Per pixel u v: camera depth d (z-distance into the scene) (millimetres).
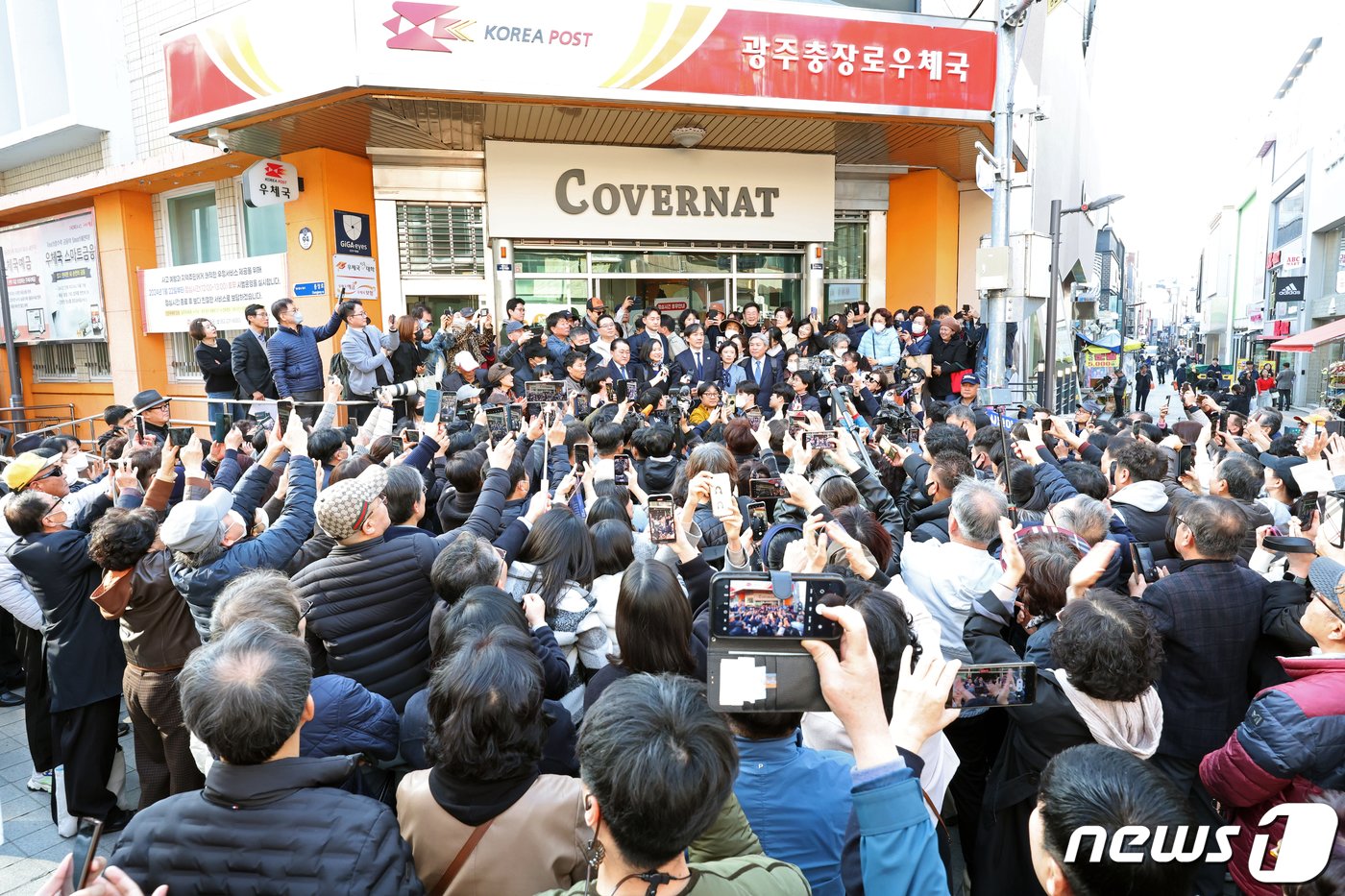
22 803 3746
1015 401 8609
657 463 4605
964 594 2664
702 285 11328
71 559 3369
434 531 4711
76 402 13930
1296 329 29469
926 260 12070
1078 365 23172
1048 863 1270
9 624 4969
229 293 10742
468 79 7664
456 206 10352
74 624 3371
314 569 2590
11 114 13305
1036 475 4105
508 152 10055
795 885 1303
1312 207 28609
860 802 1193
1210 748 2461
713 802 1207
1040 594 2635
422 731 2111
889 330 9719
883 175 11922
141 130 11906
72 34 11383
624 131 9719
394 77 7488
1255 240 45969
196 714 1573
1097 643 1984
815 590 1273
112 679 3447
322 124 8633
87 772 3426
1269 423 6250
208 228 11828
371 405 7398
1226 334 57938
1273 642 2516
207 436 7863
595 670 2736
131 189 11867
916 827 1182
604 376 6547
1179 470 4746
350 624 2541
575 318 9133
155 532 2939
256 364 7695
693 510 2879
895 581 2451
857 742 1232
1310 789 1772
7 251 13852
